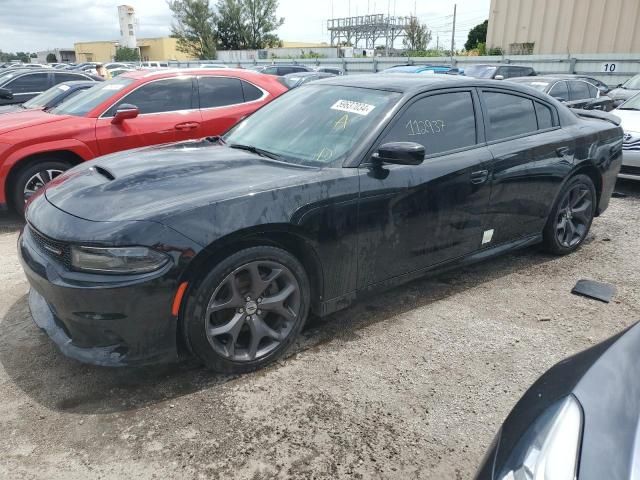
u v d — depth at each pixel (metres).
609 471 1.21
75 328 2.46
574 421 1.37
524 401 1.64
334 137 3.21
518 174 3.81
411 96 3.33
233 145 3.59
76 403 2.57
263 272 2.77
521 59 23.84
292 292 2.87
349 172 2.96
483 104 3.73
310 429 2.41
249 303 2.73
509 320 3.46
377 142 3.10
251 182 2.74
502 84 3.92
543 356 3.04
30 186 5.39
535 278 4.13
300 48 46.00
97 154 5.54
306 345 3.12
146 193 2.64
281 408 2.55
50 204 2.74
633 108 7.31
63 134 5.35
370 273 3.17
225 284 2.63
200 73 6.25
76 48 79.06
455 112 3.55
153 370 2.84
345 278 3.05
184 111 6.03
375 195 3.01
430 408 2.57
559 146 4.11
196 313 2.54
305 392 2.67
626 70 21.02
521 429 1.49
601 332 3.32
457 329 3.33
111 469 2.17
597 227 5.46
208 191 2.63
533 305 3.67
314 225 2.80
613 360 1.55
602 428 1.32
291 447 2.30
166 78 5.99
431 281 4.06
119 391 2.67
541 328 3.36
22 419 2.46
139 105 5.82
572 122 4.36
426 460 2.24
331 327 3.34
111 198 2.62
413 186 3.18
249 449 2.29
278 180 2.78
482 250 3.84
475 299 3.75
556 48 29.42
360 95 3.47
